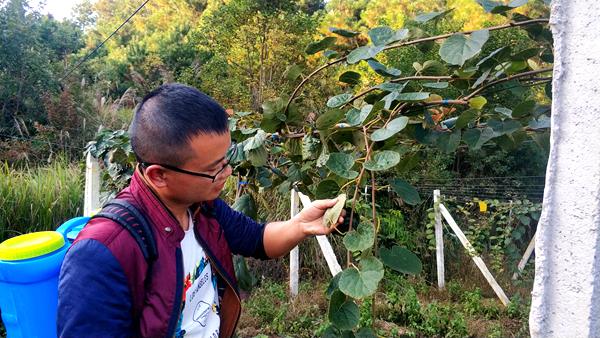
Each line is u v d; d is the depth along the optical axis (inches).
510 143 58.7
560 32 29.7
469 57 46.1
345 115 52.3
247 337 142.6
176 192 38.3
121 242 35.9
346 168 46.8
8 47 302.7
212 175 37.7
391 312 158.6
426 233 210.5
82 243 35.6
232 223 50.3
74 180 175.0
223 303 48.1
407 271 44.5
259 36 280.7
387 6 463.8
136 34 778.8
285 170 80.4
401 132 57.8
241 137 72.0
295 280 169.0
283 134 68.9
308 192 71.9
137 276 36.6
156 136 35.7
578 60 29.0
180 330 40.2
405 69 212.4
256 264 187.3
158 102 36.3
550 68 53.0
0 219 155.6
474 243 186.7
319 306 164.7
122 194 39.6
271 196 189.3
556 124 30.0
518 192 222.7
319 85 261.3
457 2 309.6
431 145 60.7
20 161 253.3
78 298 34.3
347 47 62.8
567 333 30.1
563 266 30.2
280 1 282.0
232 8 279.6
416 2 413.7
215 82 289.3
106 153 103.3
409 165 60.9
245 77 289.9
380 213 211.2
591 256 28.7
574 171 29.4
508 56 53.3
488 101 65.1
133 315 37.2
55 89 317.4
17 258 43.1
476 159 234.7
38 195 163.3
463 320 152.3
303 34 285.3
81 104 300.0
